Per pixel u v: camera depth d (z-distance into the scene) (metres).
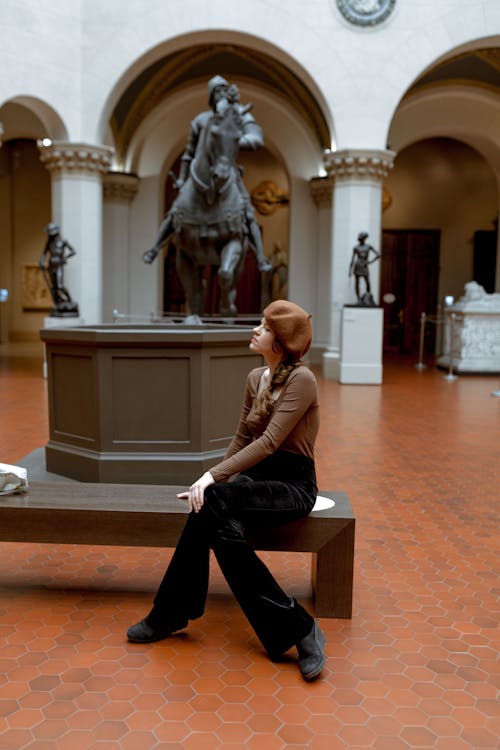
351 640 3.12
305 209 19.77
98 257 14.65
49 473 5.42
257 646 3.05
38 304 24.14
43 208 23.94
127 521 3.29
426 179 23.62
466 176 23.48
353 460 6.82
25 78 13.63
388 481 6.04
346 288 14.57
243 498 2.96
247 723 2.47
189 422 4.99
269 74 18.61
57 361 5.30
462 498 5.53
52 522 3.31
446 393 12.23
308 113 18.84
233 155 9.35
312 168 19.64
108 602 3.48
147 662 2.88
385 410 10.12
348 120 14.38
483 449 7.43
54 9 13.86
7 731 2.39
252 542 3.28
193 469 4.96
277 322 3.01
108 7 14.17
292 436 3.15
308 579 3.83
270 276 23.44
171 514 3.27
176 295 23.11
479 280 23.56
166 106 19.44
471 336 15.47
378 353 13.62
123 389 4.94
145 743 2.34
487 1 14.23
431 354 22.64
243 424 3.35
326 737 2.40
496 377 15.21
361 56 14.30
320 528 3.27
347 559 3.29
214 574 3.88
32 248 24.00
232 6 14.28
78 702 2.57
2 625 3.21
